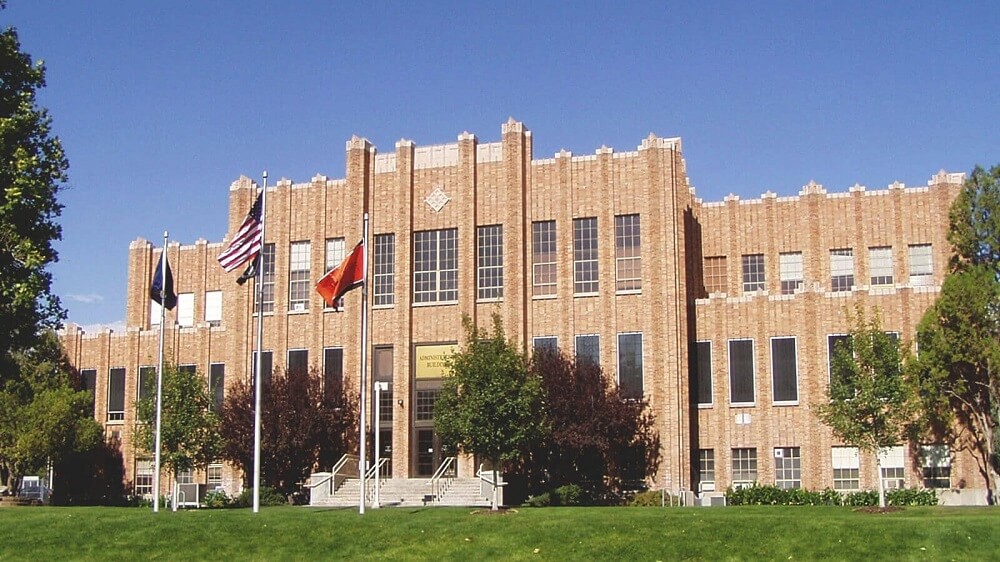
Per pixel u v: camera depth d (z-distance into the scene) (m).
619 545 34.28
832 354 55.41
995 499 51.19
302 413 56.53
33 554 36.12
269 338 62.31
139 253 74.62
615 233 57.84
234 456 56.84
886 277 61.06
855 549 33.06
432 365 59.03
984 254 54.28
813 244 62.38
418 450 58.53
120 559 35.53
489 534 36.00
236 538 37.09
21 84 40.09
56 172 40.22
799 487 55.09
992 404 50.62
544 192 59.12
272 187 63.66
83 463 67.06
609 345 56.84
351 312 60.69
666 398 55.47
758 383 56.62
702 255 64.50
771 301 57.06
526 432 42.97
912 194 61.22
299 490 58.00
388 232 61.03
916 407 42.94
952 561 31.81
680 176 60.88
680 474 54.69
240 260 42.91
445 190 60.34
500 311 58.22
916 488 52.78
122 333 68.12
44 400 61.50
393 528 37.28
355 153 62.03
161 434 50.72
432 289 59.84
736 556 33.12
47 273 39.84
